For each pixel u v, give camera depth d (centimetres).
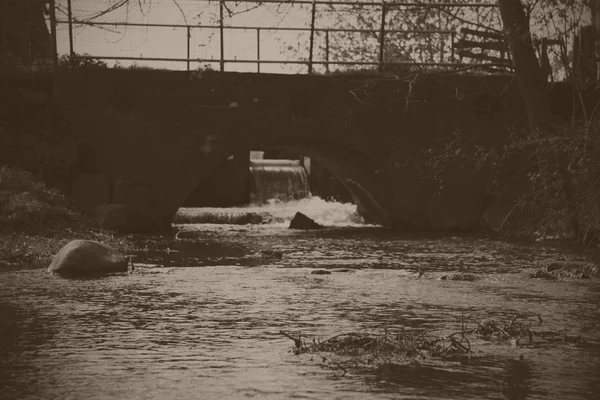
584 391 792
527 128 2870
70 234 2200
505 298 1374
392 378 835
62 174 2722
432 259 2036
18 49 2892
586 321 1161
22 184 2377
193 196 4369
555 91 2920
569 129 2353
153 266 1823
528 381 827
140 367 883
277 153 5300
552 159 2356
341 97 2898
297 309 1251
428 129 2941
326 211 3709
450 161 2852
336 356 936
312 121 2895
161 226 2861
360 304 1304
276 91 2880
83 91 2838
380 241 2573
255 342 1009
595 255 2120
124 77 2844
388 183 2961
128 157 2848
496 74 2967
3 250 1898
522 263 1942
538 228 2608
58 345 989
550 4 2509
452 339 981
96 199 2756
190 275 1666
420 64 2905
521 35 2498
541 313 1226
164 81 2855
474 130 2947
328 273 1720
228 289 1466
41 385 810
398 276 1677
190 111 2861
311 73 2950
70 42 2877
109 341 1012
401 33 2945
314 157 3378
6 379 832
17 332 1064
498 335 1051
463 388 800
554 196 2436
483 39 2920
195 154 2864
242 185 4388
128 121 2848
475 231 2947
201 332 1071
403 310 1247
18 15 2883
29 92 2830
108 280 1566
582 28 2877
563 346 991
